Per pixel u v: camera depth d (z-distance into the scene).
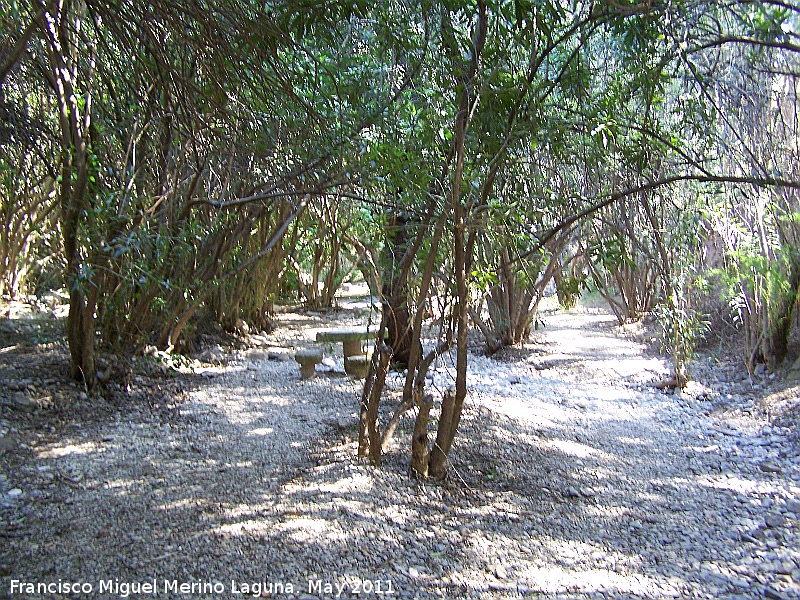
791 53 4.60
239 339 7.87
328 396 5.50
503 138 3.33
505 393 5.84
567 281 4.22
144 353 5.99
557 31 3.78
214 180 6.54
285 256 8.95
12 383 4.80
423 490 3.70
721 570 3.04
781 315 5.91
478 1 3.18
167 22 3.40
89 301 4.88
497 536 3.29
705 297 7.14
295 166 4.54
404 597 2.71
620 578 2.95
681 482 4.09
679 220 6.14
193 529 3.10
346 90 3.99
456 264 3.51
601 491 3.91
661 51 4.06
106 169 4.98
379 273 5.09
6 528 3.00
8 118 5.20
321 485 3.64
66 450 4.02
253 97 4.02
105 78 4.67
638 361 7.26
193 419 4.84
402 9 3.39
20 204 8.52
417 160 3.32
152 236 5.02
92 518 3.16
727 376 6.32
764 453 4.56
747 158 5.48
